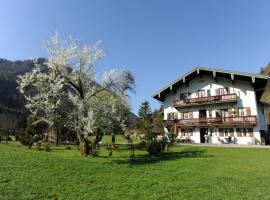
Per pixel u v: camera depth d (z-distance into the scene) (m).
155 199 12.45
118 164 21.70
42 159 22.53
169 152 31.64
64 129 51.03
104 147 38.28
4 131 60.62
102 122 27.41
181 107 50.50
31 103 27.56
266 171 18.33
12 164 19.73
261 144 40.94
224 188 14.13
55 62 27.38
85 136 25.89
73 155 27.78
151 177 16.83
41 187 14.09
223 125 45.31
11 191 13.14
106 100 29.52
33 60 27.73
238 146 35.97
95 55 29.69
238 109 44.38
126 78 32.56
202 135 48.72
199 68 46.94
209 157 25.55
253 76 41.00
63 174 17.31
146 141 34.81
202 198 12.50
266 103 49.69
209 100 46.34
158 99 53.53
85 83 29.39
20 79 28.47
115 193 13.38
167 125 45.50
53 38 28.44
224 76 45.91
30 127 46.44
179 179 16.23
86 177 16.70
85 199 12.40
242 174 17.50
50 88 26.88
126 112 32.81
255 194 12.95
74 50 28.69
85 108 26.91
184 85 50.66
